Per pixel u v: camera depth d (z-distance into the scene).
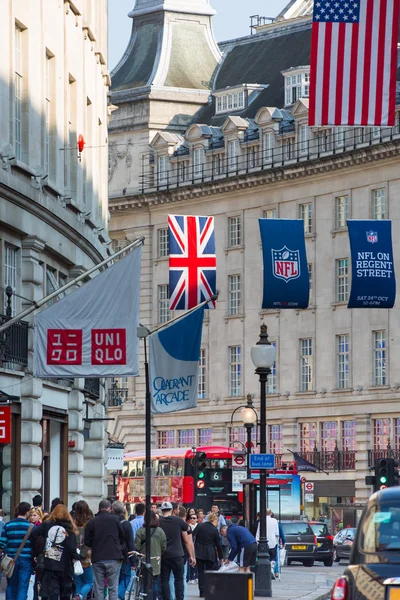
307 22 199.62
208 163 196.88
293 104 187.75
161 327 60.56
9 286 68.00
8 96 67.56
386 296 104.25
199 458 113.81
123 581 59.53
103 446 94.94
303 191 184.88
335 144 179.62
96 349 58.34
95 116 91.25
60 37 77.81
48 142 76.38
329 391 181.25
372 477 94.12
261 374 72.81
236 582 41.12
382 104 65.94
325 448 181.50
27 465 70.69
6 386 68.00
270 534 93.50
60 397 78.75
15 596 49.91
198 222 109.50
